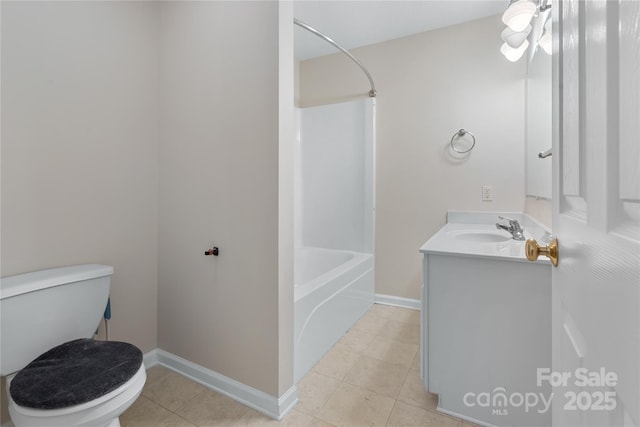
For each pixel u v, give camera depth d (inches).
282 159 57.4
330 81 120.7
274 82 56.5
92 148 64.1
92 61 63.7
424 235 106.4
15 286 48.6
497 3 89.5
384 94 111.3
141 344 73.3
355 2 89.0
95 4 64.1
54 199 58.7
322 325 78.6
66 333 54.5
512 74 93.3
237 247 62.0
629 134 15.0
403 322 98.7
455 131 100.7
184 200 70.6
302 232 125.7
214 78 64.6
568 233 25.2
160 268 75.5
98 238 65.3
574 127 23.4
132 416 58.4
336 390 65.5
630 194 14.9
